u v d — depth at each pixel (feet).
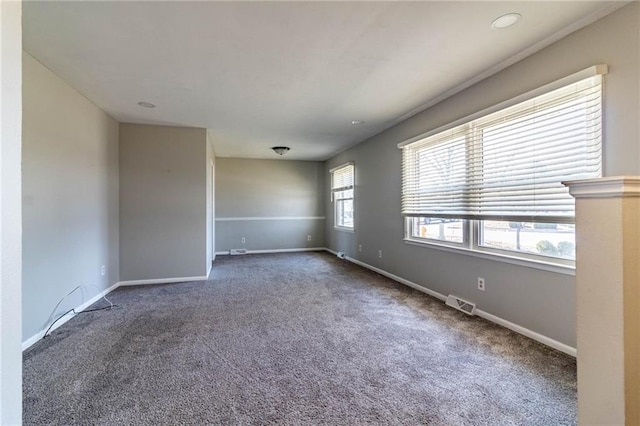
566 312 7.39
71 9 6.10
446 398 5.77
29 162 8.14
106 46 7.59
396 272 15.02
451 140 11.19
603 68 6.43
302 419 5.23
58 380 6.44
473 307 10.19
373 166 17.17
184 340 8.40
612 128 6.38
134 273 14.52
